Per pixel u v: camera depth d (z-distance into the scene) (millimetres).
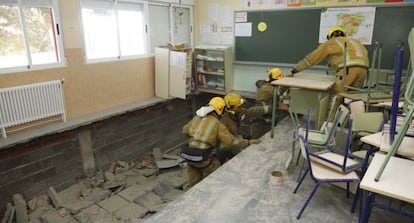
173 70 4777
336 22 4230
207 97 5812
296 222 2035
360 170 2152
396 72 1583
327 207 2189
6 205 3240
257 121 4223
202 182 2580
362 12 4008
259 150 3209
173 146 5480
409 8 3689
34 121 3541
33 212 3311
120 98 4539
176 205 2260
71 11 3723
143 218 3199
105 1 4141
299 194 2369
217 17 5371
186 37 5645
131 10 4543
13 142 3119
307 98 3201
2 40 3186
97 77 4145
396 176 1375
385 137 1831
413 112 1320
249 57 5195
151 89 5082
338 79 3146
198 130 3262
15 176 3281
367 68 3168
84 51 3936
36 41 3471
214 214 2146
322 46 3330
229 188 2479
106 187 3883
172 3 5141
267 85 4051
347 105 2613
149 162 4785
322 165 2121
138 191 3840
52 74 3623
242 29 5137
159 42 5113
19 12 3258
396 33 3832
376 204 1550
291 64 4793
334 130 2328
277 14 4719
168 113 5246
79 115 4000
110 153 4344
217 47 5246
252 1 4910
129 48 4633
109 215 3289
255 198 2330
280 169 2789
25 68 3379
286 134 3648
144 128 4828
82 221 3180
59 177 3725
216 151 3576
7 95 3160
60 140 3637
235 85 5523
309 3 4398
